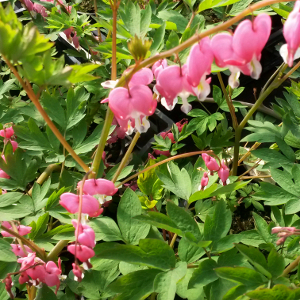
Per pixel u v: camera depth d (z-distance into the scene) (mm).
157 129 352
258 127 288
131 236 200
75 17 327
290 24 129
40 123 278
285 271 181
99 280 208
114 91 157
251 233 219
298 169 227
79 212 157
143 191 245
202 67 142
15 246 199
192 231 192
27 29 127
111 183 173
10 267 202
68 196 166
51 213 218
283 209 224
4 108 311
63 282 216
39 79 131
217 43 141
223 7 317
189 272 193
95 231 202
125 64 290
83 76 134
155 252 179
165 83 152
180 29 259
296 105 280
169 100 157
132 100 155
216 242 189
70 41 344
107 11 282
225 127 320
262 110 332
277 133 269
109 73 323
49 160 242
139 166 308
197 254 188
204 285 174
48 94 254
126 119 159
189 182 226
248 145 370
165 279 172
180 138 309
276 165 250
